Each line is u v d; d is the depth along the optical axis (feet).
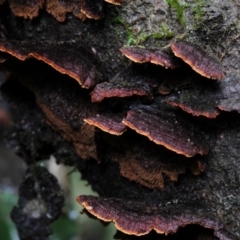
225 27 2.65
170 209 2.69
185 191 2.74
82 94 2.79
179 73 2.68
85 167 2.96
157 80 2.70
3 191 3.77
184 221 2.64
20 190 3.02
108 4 2.71
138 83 2.71
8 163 4.99
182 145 2.63
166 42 2.69
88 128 2.80
